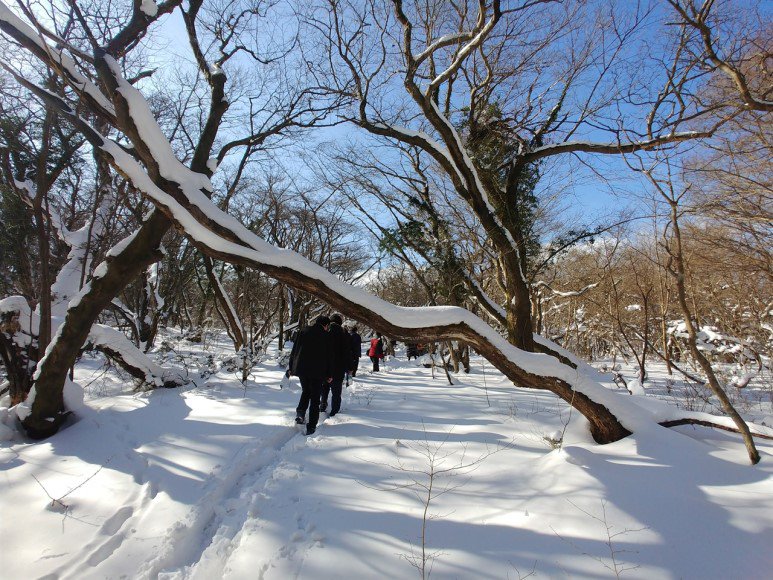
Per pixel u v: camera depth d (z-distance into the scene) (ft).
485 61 26.71
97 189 23.59
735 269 25.00
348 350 20.77
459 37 19.89
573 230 31.42
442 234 32.50
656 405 14.33
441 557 8.55
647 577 7.75
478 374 36.14
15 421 17.42
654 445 12.37
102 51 15.35
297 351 17.85
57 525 10.87
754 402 21.81
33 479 13.34
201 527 10.64
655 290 35.32
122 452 15.28
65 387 18.44
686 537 8.70
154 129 14.94
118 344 24.17
